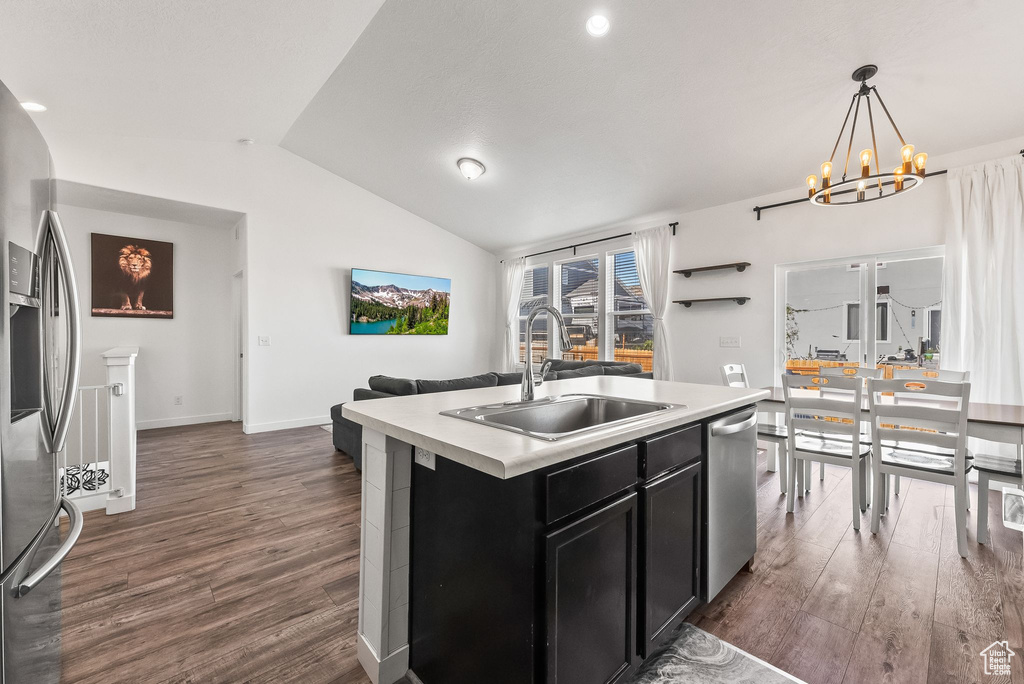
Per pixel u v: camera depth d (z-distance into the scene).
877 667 1.41
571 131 3.76
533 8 2.67
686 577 1.55
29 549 1.07
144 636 1.58
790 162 3.69
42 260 1.17
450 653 1.25
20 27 2.13
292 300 5.11
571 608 1.09
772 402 2.92
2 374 0.96
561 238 6.13
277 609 1.75
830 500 2.91
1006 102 2.75
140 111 3.49
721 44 2.68
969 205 3.15
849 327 3.80
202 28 2.46
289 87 3.54
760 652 1.48
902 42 2.46
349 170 5.24
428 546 1.33
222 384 5.52
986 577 1.94
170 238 5.12
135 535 2.39
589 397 1.90
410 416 1.39
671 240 4.94
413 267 6.14
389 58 3.28
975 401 3.11
